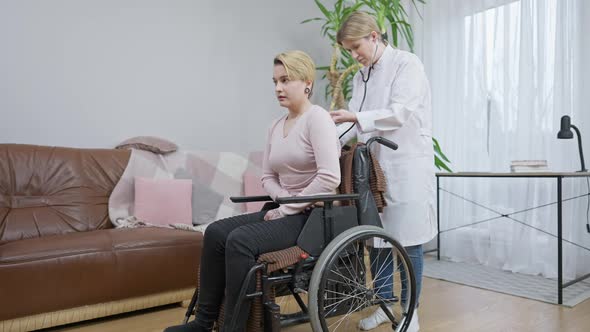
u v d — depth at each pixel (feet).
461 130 10.39
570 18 8.61
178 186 8.53
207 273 4.57
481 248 10.20
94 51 9.10
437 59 10.86
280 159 4.88
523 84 9.25
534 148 9.11
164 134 9.92
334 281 4.65
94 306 6.28
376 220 4.95
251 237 4.19
